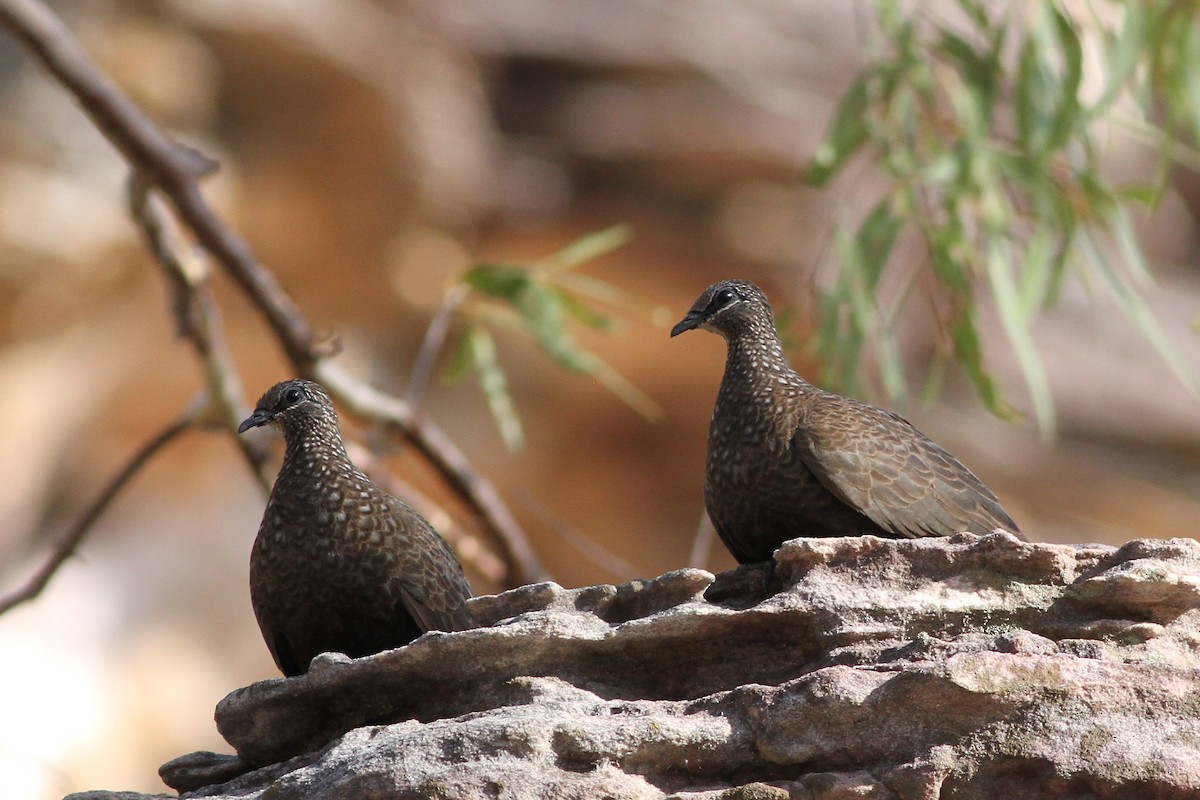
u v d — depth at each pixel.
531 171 21.97
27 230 19.73
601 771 5.91
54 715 20.75
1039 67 10.68
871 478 7.42
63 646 21.39
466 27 21.77
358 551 7.54
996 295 10.41
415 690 6.68
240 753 7.00
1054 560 6.25
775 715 5.96
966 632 6.21
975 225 11.17
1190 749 5.76
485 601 7.04
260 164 21.77
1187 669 5.92
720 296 8.14
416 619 7.47
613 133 21.72
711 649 6.48
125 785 21.08
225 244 11.13
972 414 21.91
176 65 20.84
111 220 20.33
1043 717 5.83
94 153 20.25
